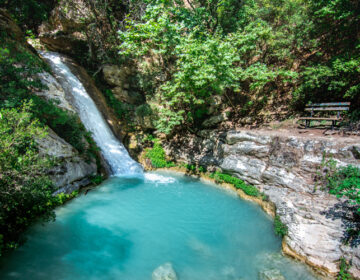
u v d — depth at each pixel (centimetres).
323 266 526
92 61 1630
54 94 1048
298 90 1105
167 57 1416
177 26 1126
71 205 841
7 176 504
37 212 665
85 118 1245
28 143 628
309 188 714
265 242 667
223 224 775
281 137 875
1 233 555
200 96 1230
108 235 699
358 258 498
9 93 794
